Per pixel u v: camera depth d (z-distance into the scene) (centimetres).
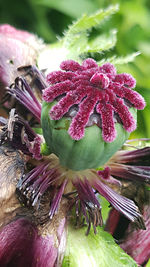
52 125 11
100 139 11
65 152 11
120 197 12
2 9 29
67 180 12
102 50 15
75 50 15
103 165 13
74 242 13
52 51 15
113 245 13
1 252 12
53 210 12
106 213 14
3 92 14
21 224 12
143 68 22
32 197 12
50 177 12
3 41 15
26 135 12
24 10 29
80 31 15
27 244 12
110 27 23
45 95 11
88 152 11
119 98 11
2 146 13
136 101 11
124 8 26
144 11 27
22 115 13
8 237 12
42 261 12
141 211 14
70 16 28
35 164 13
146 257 14
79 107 11
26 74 14
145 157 13
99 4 28
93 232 13
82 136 11
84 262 12
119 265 13
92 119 11
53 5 28
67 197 12
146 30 26
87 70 12
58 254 12
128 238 14
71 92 11
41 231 12
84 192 12
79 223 13
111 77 12
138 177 13
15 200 12
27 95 13
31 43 15
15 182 12
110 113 11
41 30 29
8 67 14
